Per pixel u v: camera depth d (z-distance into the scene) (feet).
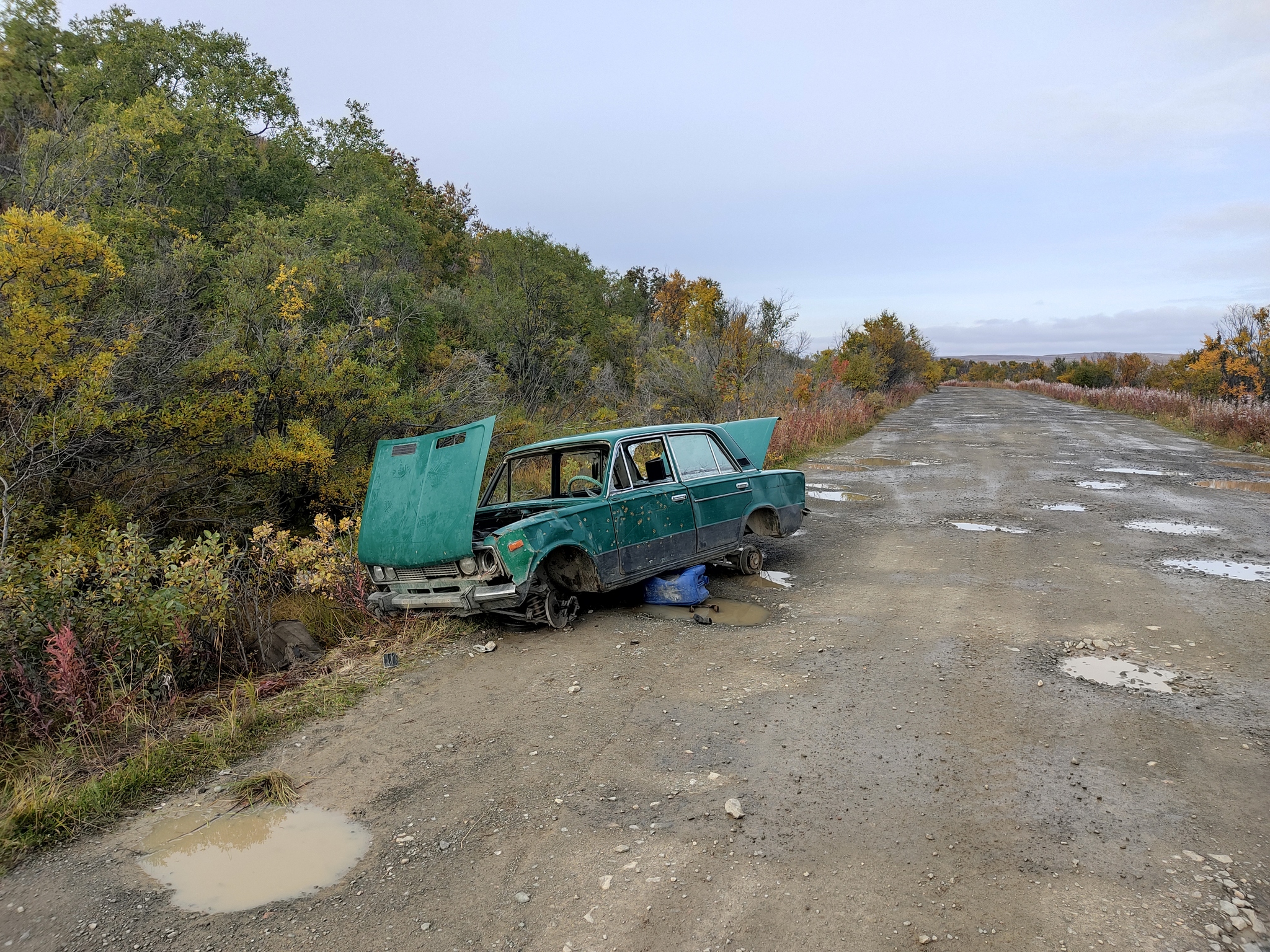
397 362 34.73
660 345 66.23
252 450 24.38
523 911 9.65
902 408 129.08
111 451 22.63
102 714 15.49
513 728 15.10
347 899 10.11
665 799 12.19
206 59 50.16
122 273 21.42
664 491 22.58
